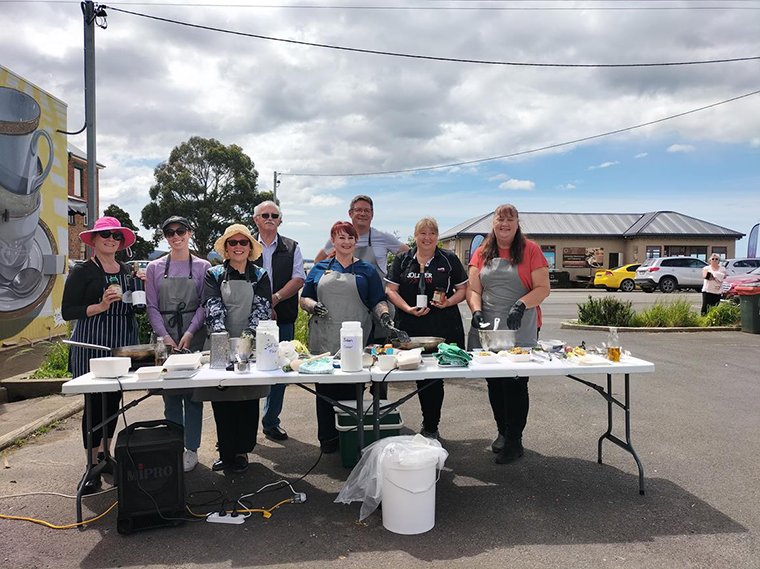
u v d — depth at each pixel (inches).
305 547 117.3
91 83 324.8
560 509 134.4
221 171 1444.4
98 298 149.9
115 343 151.1
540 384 265.4
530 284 170.2
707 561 110.6
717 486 147.3
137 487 123.1
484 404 232.4
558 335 438.6
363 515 129.8
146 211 1424.7
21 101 326.3
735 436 188.1
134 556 113.8
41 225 350.3
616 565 109.3
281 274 189.3
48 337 356.5
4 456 172.1
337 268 168.6
